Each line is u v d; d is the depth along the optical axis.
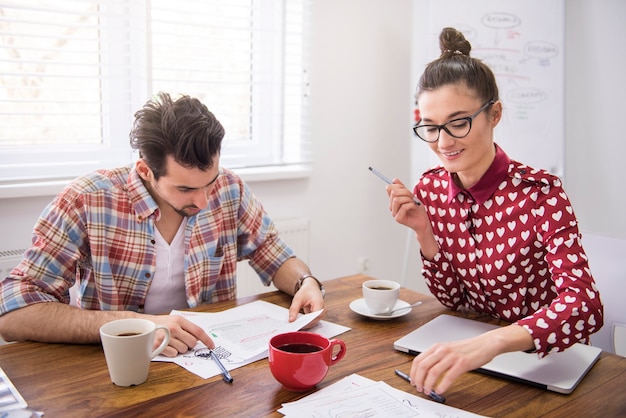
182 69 2.48
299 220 2.81
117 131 2.38
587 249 1.58
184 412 0.96
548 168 2.75
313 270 2.99
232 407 0.97
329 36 2.84
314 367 1.00
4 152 2.14
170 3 2.44
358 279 1.73
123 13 2.31
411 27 3.14
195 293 1.53
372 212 3.17
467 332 1.29
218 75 2.62
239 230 1.65
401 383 1.07
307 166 2.86
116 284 1.45
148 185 1.45
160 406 0.97
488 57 2.78
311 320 1.33
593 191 2.89
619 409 0.99
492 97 1.31
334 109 2.92
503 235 1.38
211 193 1.55
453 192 1.41
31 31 2.14
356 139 3.03
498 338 1.05
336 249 3.06
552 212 1.31
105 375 1.08
